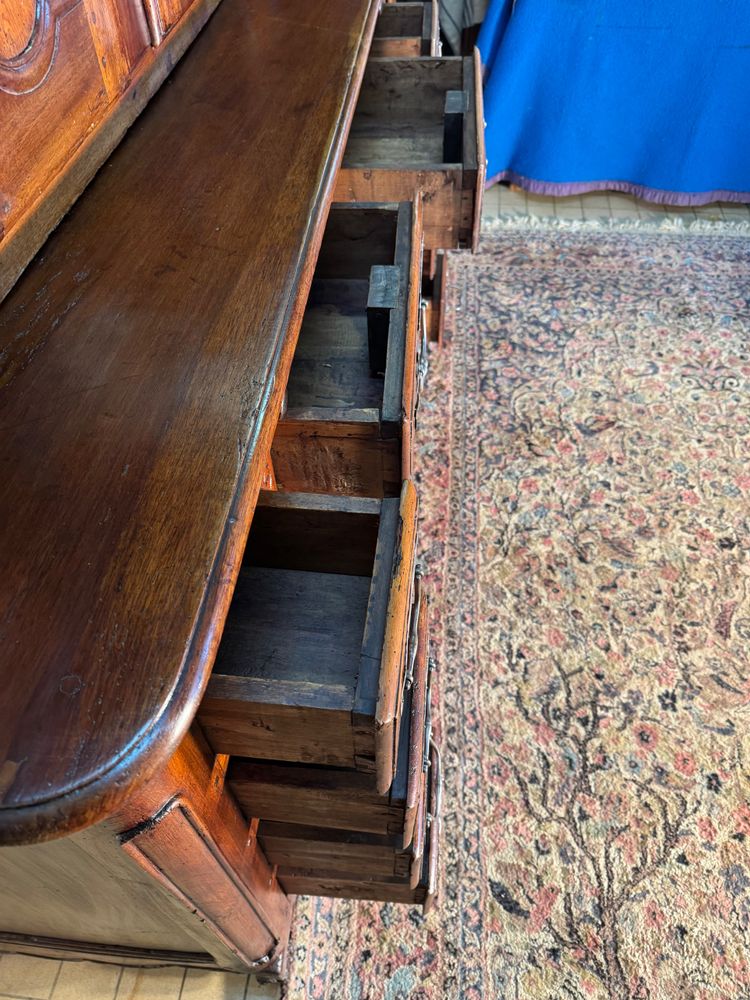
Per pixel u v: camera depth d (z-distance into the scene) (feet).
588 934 3.77
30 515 1.63
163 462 1.74
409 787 2.36
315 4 3.77
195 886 2.30
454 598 5.11
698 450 6.02
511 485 5.79
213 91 3.04
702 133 7.74
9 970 3.76
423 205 4.27
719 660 4.76
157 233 2.33
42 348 1.98
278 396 1.96
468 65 4.62
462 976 3.68
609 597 5.10
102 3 2.45
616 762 4.33
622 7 6.91
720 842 4.03
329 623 2.42
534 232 8.20
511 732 4.47
